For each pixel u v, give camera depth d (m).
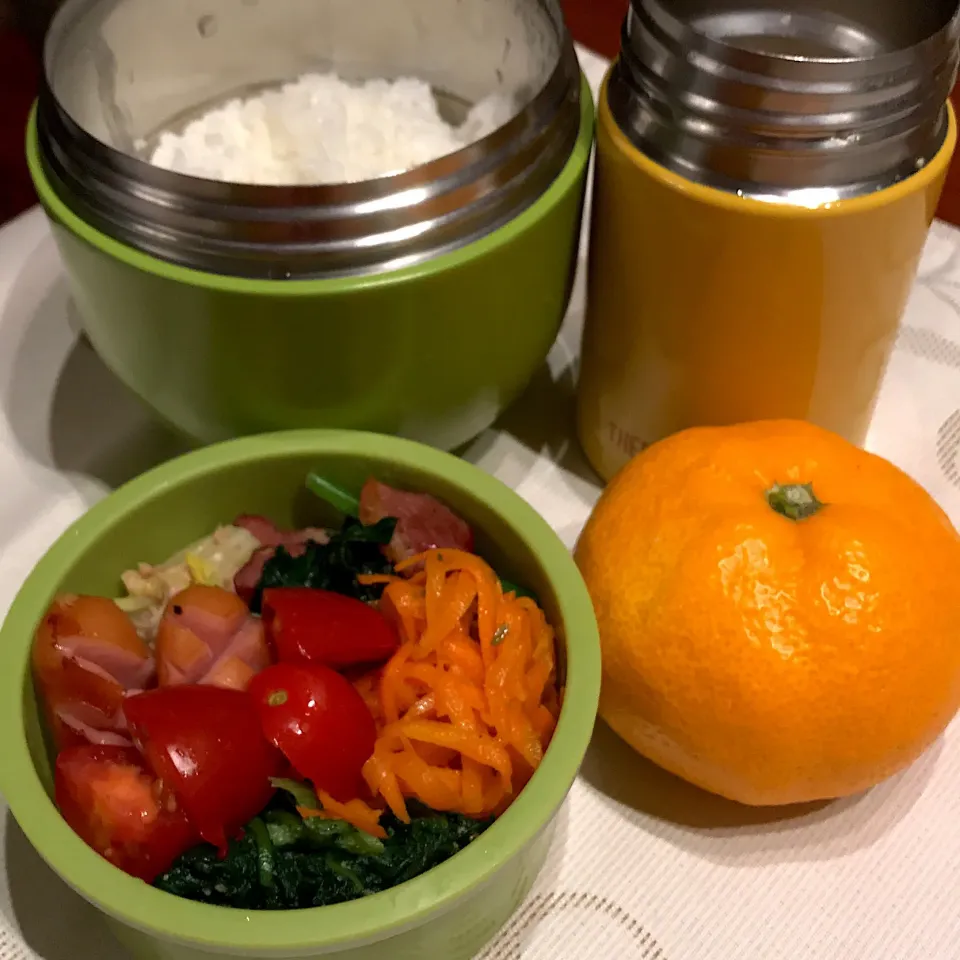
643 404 0.55
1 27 0.79
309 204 0.42
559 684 0.43
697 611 0.41
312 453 0.48
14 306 0.65
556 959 0.43
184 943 0.34
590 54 0.79
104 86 0.54
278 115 0.56
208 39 0.58
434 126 0.56
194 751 0.38
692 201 0.45
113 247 0.44
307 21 0.60
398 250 0.44
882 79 0.41
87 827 0.38
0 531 0.56
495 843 0.36
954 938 0.43
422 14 0.59
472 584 0.44
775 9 0.51
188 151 0.55
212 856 0.39
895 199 0.45
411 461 0.47
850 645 0.40
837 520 0.43
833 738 0.41
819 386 0.53
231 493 0.49
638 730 0.45
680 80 0.44
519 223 0.46
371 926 0.34
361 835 0.39
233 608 0.44
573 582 0.43
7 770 0.37
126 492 0.46
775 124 0.42
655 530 0.44
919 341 0.65
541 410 0.64
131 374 0.51
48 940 0.43
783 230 0.45
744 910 0.44
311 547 0.49
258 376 0.47
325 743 0.39
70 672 0.40
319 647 0.42
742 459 0.46
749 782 0.43
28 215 0.70
